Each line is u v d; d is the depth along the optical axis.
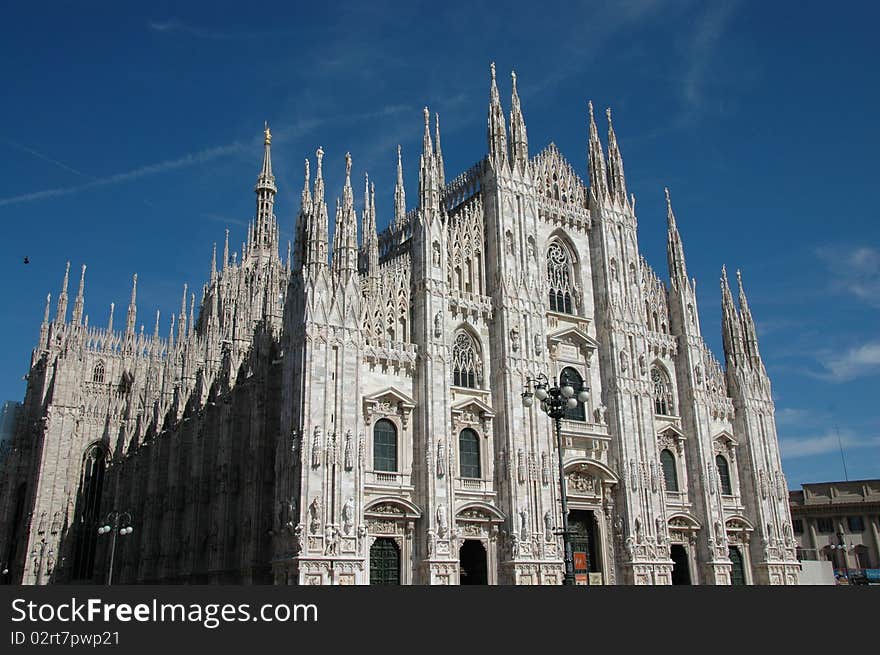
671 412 80.56
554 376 72.75
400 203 84.12
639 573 70.12
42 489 102.38
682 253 86.06
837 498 128.50
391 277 65.12
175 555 81.50
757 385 87.06
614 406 74.62
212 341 85.56
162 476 88.56
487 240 72.31
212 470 77.56
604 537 70.62
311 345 57.09
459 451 64.38
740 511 82.12
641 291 81.19
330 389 57.22
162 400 93.69
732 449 83.88
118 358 120.19
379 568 57.81
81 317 113.75
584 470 70.75
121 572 92.69
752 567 80.88
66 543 103.12
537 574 63.31
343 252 60.94
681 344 82.88
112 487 103.81
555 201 78.69
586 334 75.56
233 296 109.56
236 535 70.25
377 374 61.44
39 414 111.50
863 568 123.25
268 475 66.25
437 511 59.72
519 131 76.06
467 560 64.06
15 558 105.25
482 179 74.62
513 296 69.75
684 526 76.69
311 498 54.09
